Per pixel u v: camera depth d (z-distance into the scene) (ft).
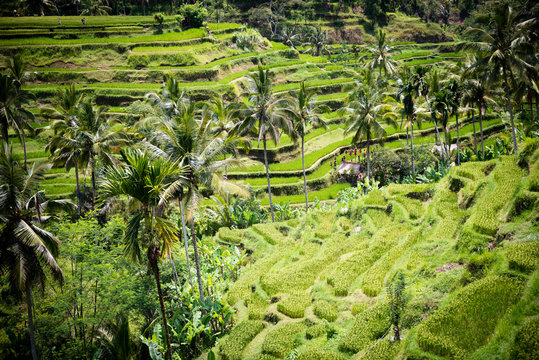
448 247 76.64
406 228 98.32
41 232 72.43
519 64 113.09
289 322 78.74
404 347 55.83
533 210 66.85
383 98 193.06
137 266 96.53
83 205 156.66
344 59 385.70
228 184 84.64
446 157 174.91
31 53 271.28
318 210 139.74
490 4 442.50
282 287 92.43
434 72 168.76
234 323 89.15
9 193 67.00
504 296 54.08
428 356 51.62
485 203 77.10
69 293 85.81
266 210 169.17
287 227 137.49
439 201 96.22
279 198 189.88
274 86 298.76
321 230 120.06
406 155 185.78
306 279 93.56
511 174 85.61
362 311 72.54
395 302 60.64
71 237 94.27
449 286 65.77
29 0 357.41
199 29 331.16
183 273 100.48
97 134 137.18
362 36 440.45
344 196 145.59
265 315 85.25
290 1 442.91
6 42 273.54
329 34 441.27
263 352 71.61
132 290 89.97
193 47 305.12
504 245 63.62
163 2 403.95
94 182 139.64
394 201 111.96
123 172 64.49
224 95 262.88
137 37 305.32
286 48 364.38
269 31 418.72
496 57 118.01
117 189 63.62
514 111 215.51
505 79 121.70
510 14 111.75
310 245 112.68
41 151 205.57
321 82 293.64
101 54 286.66
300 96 151.02
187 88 258.37
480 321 52.85
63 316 85.40
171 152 80.59
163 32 326.85
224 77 286.25
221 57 317.63
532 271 55.72
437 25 460.55
